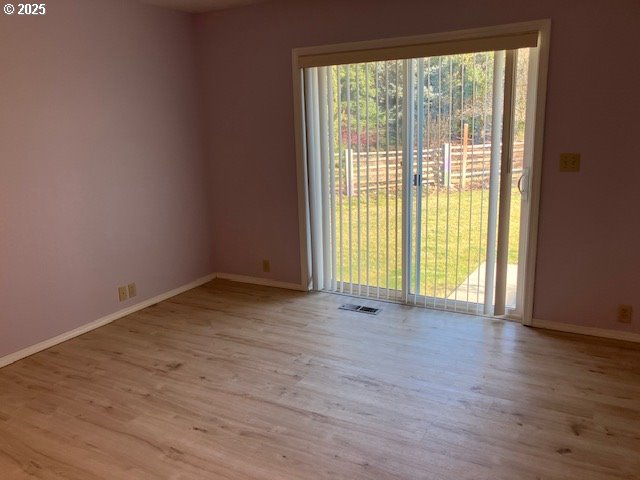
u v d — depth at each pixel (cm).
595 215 305
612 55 283
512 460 207
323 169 394
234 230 452
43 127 315
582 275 316
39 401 263
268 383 276
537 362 289
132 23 368
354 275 404
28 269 314
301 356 307
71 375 291
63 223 332
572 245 315
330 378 279
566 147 304
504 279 342
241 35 402
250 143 422
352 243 398
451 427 231
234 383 277
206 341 333
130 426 239
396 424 235
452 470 203
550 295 328
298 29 376
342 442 222
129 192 378
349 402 254
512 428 229
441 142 343
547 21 294
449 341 320
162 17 392
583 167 302
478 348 309
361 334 335
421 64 340
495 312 349
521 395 255
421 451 215
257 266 448
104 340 338
